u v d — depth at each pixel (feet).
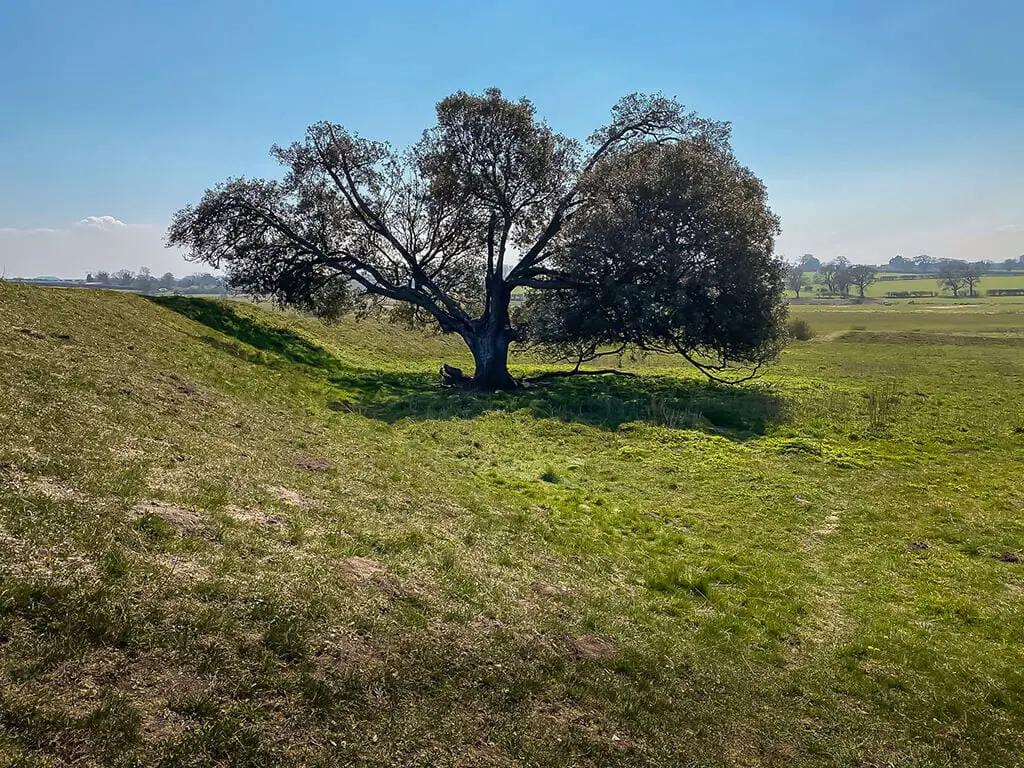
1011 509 49.39
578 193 95.45
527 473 53.36
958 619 32.73
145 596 21.20
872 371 131.75
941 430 76.64
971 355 163.22
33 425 32.30
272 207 101.96
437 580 29.19
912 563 39.42
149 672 18.48
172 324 80.43
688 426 73.15
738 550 40.22
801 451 63.93
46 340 49.96
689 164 87.97
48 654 17.69
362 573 27.76
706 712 23.70
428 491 43.14
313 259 105.40
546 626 27.25
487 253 107.86
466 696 21.67
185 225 102.47
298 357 101.40
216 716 17.74
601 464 57.88
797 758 21.98
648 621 29.96
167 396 47.19
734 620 31.04
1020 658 29.17
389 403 77.82
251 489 33.96
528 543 37.17
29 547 21.65
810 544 42.32
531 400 83.41
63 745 15.44
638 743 21.43
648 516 45.16
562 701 22.75
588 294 92.27
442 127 94.84
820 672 27.35
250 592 23.30
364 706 19.89
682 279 87.35
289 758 17.30
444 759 18.79
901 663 28.32
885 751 22.80
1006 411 88.84
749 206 90.07
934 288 638.53
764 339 95.71
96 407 38.58
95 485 27.89
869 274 550.36
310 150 99.35
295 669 20.42
